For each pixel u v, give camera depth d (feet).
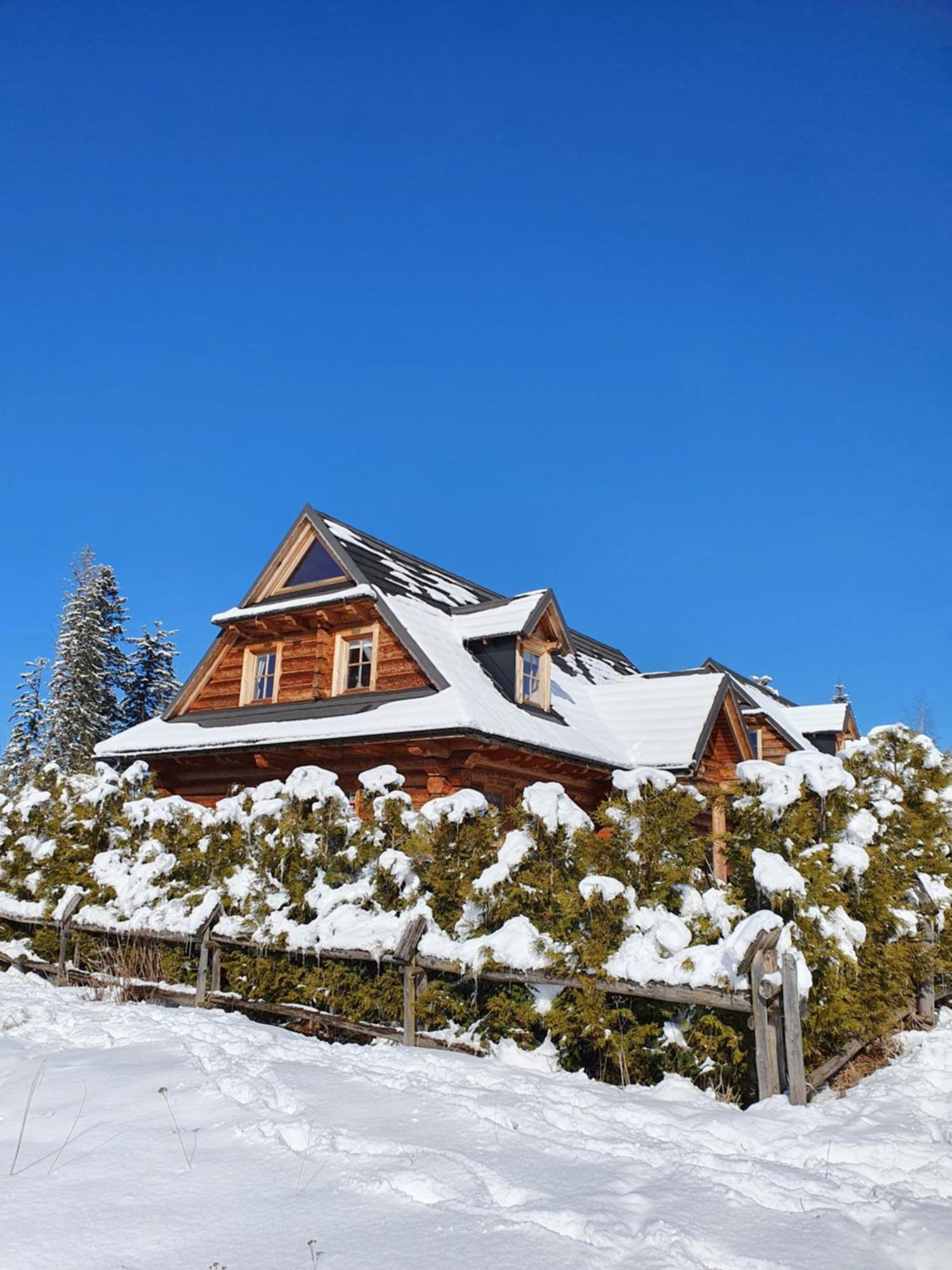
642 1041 22.58
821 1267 11.82
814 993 22.35
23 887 42.16
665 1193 13.79
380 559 66.69
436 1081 20.10
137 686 146.92
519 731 52.01
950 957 32.68
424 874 28.02
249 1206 13.00
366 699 55.21
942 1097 21.66
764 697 90.27
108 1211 12.85
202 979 31.76
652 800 25.89
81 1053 22.52
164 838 37.65
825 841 24.99
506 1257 11.48
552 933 24.17
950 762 36.70
